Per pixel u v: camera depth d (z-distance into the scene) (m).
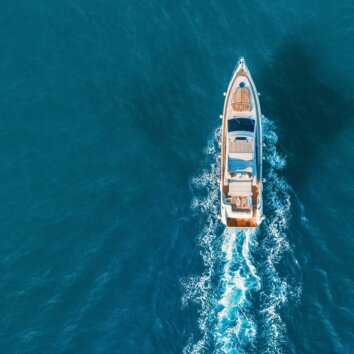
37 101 93.38
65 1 100.56
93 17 99.44
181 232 84.31
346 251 82.44
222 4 98.81
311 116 90.31
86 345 77.88
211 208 85.31
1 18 99.38
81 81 94.69
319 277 80.69
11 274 82.19
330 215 84.50
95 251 83.62
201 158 88.88
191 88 93.50
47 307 80.19
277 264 81.31
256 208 81.38
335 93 91.69
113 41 97.56
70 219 85.62
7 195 87.31
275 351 76.44
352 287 80.25
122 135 91.06
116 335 78.44
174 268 82.06
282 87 92.12
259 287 79.94
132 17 99.12
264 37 96.12
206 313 78.94
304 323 78.12
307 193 85.81
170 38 97.12
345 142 88.81
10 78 95.12
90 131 91.50
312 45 94.81
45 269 82.56
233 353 76.44
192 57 95.56
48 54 96.75
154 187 87.56
